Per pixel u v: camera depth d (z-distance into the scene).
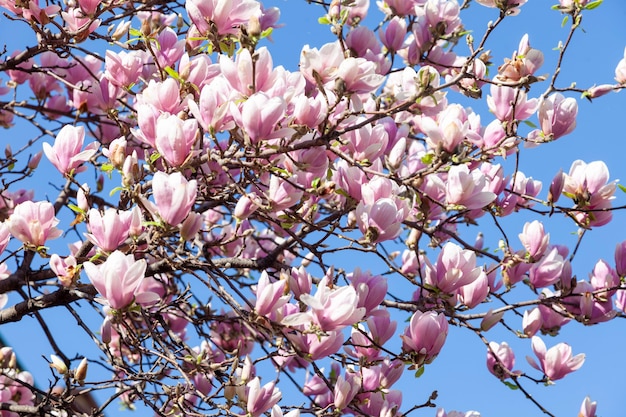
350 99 2.39
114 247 2.37
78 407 2.81
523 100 2.66
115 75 2.63
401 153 2.52
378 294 2.53
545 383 2.73
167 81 2.42
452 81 2.41
